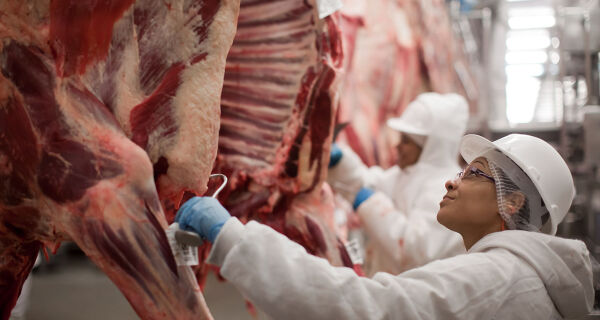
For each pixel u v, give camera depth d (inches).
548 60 306.5
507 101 304.7
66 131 61.6
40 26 61.7
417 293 51.7
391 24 196.1
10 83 62.4
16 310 175.5
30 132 62.1
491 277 52.9
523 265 54.9
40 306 228.5
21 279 72.2
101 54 63.0
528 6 323.6
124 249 60.8
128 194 60.9
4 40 62.1
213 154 66.3
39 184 62.2
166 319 62.2
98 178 60.9
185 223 56.1
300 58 85.1
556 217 60.6
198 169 65.4
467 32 271.0
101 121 61.9
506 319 52.2
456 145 126.0
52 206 62.3
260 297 50.8
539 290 54.1
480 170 60.0
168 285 61.1
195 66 64.8
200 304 62.1
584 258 56.8
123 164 61.0
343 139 185.0
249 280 51.0
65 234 64.7
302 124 87.0
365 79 190.5
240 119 86.5
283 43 84.6
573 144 219.6
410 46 203.0
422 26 209.5
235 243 52.3
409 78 203.8
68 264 335.6
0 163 63.6
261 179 87.8
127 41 63.6
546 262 55.1
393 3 201.3
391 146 197.9
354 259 95.3
